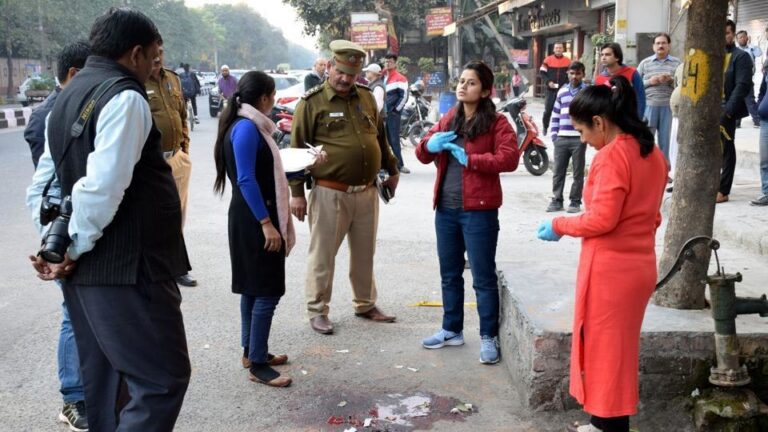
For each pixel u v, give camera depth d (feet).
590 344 10.65
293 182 16.15
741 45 46.88
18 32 167.94
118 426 9.39
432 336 16.15
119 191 8.60
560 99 28.99
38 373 14.70
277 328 17.24
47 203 9.43
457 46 106.42
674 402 12.46
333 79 16.02
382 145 17.40
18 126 82.28
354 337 16.69
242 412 13.15
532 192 34.53
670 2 41.42
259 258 13.74
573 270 16.02
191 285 20.35
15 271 21.66
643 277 10.44
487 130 14.35
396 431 12.42
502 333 15.37
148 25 9.32
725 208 24.62
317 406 13.37
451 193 14.96
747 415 11.76
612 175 10.19
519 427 12.48
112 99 8.71
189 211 30.45
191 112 71.31
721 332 11.87
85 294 9.11
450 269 15.62
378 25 110.63
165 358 9.36
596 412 10.62
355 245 17.17
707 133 13.03
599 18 70.33
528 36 98.89
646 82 29.01
